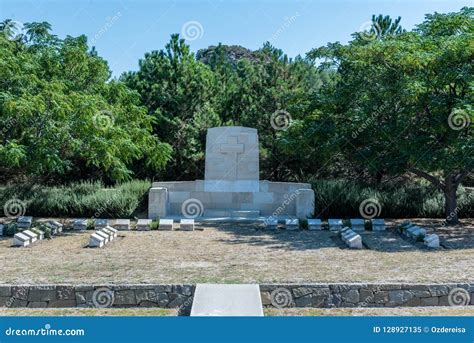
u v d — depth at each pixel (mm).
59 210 18984
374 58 15984
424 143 15938
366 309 8570
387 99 16062
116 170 16781
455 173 17453
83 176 25609
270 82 25688
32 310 8453
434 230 15922
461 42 14664
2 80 15414
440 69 15398
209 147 19438
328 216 18906
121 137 16312
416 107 15969
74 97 15312
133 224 16969
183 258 11633
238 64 32031
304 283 9078
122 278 9602
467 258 11531
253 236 14898
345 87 17109
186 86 27047
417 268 10469
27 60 16688
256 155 19359
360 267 10602
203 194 18844
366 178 23188
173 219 17844
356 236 13000
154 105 26750
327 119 17781
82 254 12109
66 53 18016
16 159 13828
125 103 19062
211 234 15258
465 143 14688
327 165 24797
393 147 17078
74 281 9320
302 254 12109
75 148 15203
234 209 18828
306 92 20328
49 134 14844
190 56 28484
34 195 19766
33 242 13719
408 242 13758
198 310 7699
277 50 26266
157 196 18109
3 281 9336
